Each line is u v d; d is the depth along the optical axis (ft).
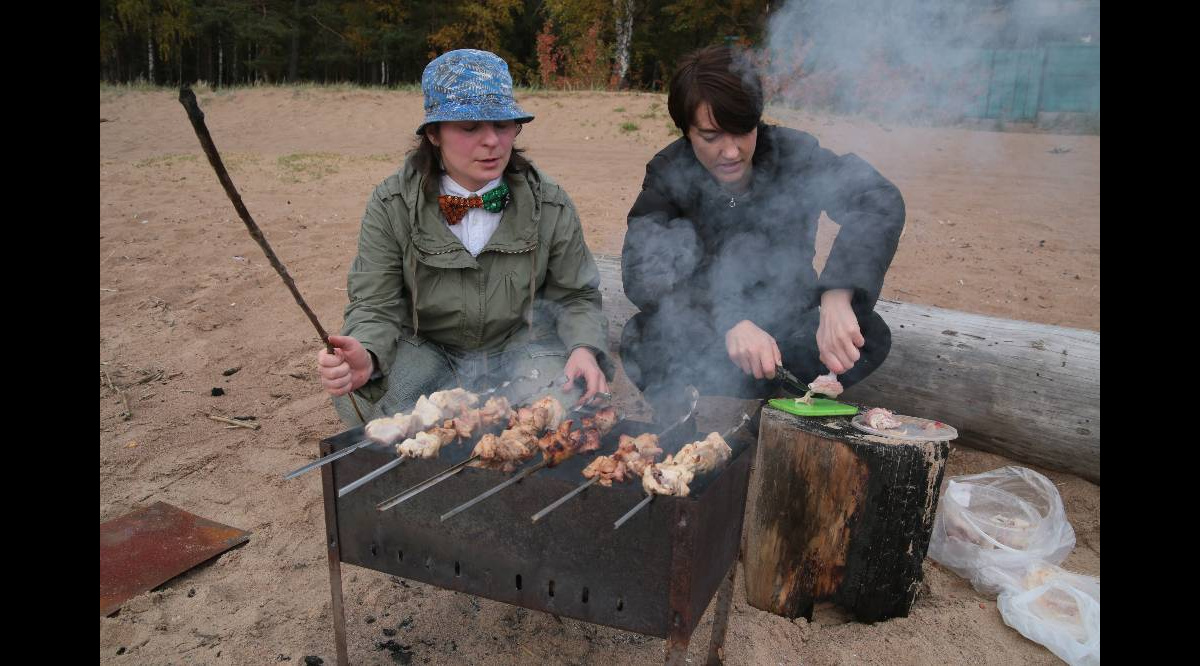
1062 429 10.20
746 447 6.92
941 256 20.21
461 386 9.62
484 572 6.29
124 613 7.68
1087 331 10.65
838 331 8.38
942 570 8.88
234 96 54.95
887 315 11.47
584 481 6.00
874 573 7.83
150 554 8.61
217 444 11.27
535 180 9.37
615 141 41.50
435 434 6.63
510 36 98.37
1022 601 7.86
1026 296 16.84
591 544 5.90
